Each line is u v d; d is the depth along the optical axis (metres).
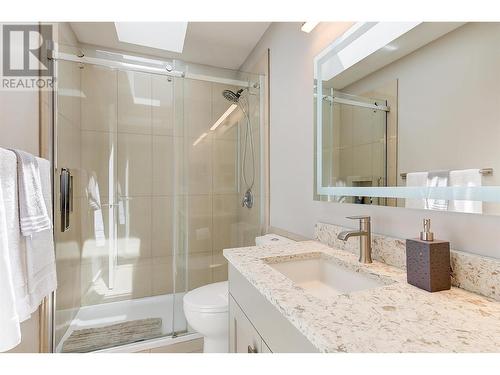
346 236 0.91
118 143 2.20
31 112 1.53
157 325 1.88
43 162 1.35
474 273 0.68
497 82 0.65
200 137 2.43
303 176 1.51
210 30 1.97
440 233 0.79
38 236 1.20
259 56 2.12
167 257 2.34
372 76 1.04
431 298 0.64
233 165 2.53
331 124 1.27
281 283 0.74
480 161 0.69
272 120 1.90
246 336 0.89
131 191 2.24
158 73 2.08
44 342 1.50
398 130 0.93
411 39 0.88
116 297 2.17
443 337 0.48
